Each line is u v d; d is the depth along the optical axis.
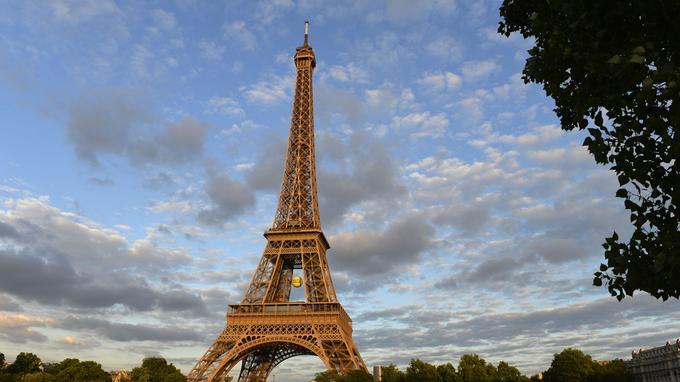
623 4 21.00
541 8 24.55
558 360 189.62
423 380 157.88
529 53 24.86
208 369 149.75
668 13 19.86
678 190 21.42
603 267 23.47
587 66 20.69
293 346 189.12
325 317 156.38
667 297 22.34
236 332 157.75
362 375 136.00
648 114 20.89
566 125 27.33
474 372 173.25
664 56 20.58
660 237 21.62
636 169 21.94
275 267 172.75
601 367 192.88
